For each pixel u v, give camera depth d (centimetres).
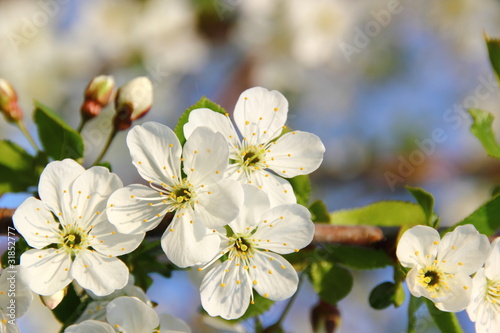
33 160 39
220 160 35
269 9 56
